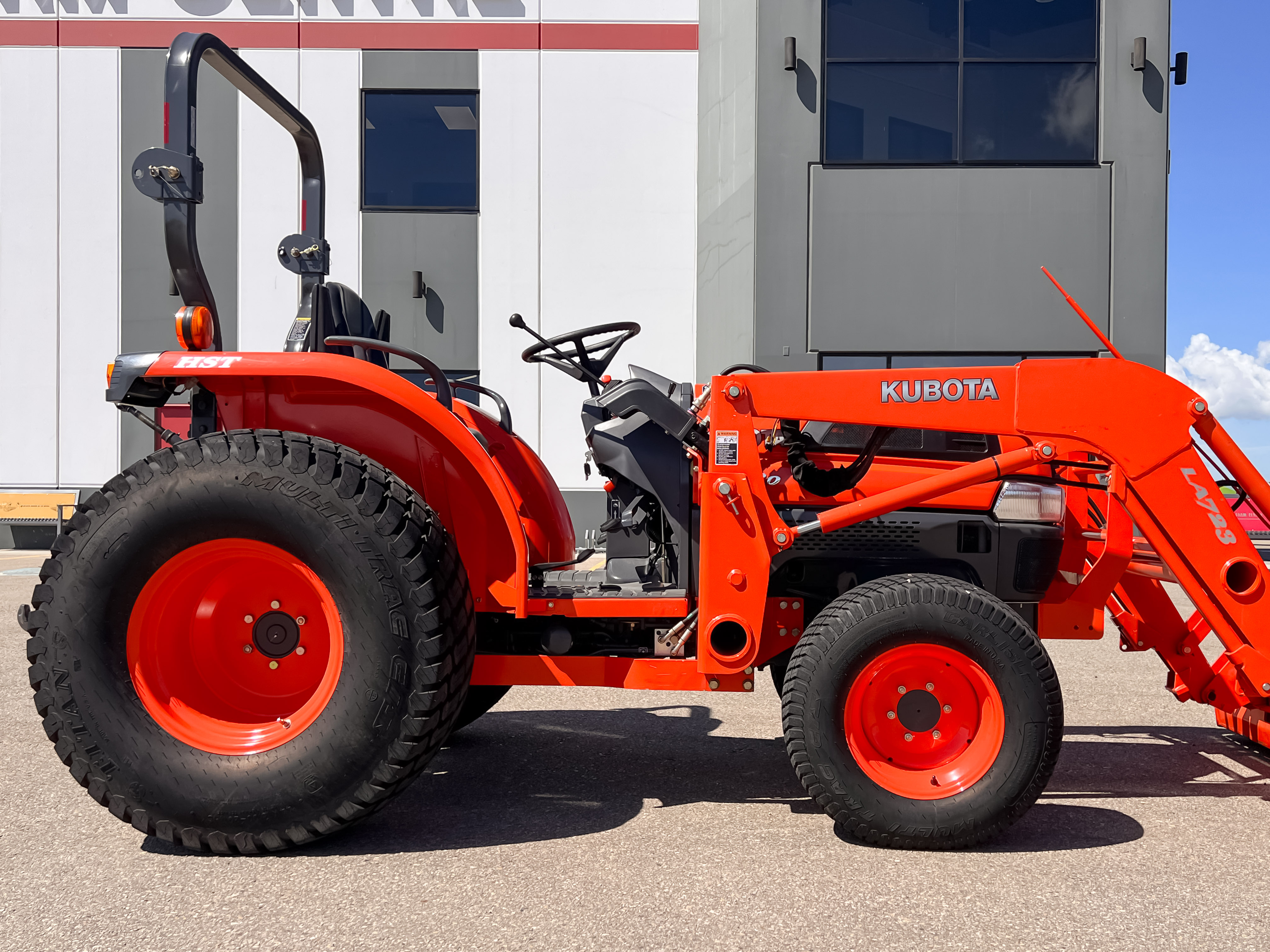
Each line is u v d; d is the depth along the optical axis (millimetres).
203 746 2199
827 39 9469
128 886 1999
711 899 1928
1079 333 9430
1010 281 9453
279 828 2150
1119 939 1753
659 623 2561
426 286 11109
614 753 3148
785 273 9555
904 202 9469
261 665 2352
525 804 2588
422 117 11141
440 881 2027
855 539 2633
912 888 1985
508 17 10977
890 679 2262
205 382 2416
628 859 2160
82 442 11273
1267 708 2633
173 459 2215
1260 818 2477
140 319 11258
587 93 10992
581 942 1731
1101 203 9375
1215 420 2453
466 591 2303
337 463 2211
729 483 2369
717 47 10453
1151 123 9297
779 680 3041
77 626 2172
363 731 2146
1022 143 9438
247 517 2176
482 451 2355
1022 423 2445
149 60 11164
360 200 11109
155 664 2260
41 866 2109
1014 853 2207
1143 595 2904
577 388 11094
